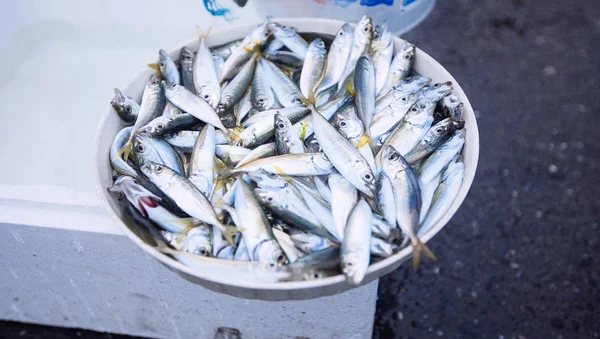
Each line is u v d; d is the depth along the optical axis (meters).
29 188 0.87
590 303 1.12
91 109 1.16
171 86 0.84
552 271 1.16
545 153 1.32
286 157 0.78
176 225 0.74
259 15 1.12
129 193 0.75
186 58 0.89
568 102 1.40
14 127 1.14
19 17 1.23
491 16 1.57
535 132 1.35
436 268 1.17
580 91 1.42
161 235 0.73
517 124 1.37
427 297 1.14
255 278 0.69
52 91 1.19
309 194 0.76
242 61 0.89
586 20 1.56
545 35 1.53
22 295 1.04
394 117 0.81
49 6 1.24
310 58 0.87
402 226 0.72
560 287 1.14
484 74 1.46
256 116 0.83
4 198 0.86
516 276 1.16
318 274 0.68
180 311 1.01
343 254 0.68
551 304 1.12
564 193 1.26
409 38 1.54
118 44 1.24
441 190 0.76
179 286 0.94
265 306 0.94
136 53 1.23
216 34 0.91
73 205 0.86
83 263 0.93
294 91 0.86
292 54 0.89
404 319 1.12
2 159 1.09
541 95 1.41
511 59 1.49
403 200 0.73
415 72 0.87
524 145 1.33
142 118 0.83
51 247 0.90
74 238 0.87
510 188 1.27
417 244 0.69
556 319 1.10
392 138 0.80
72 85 1.20
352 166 0.75
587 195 1.25
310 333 1.00
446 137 0.80
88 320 1.08
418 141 0.80
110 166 0.81
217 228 0.75
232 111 0.86
